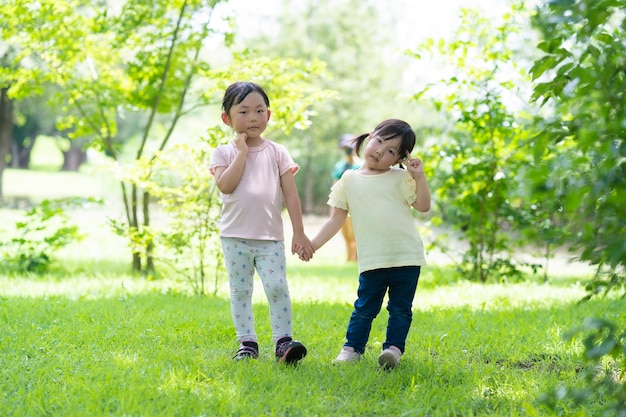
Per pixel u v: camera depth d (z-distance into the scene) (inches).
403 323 197.6
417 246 199.6
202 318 263.1
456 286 388.5
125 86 444.8
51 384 172.2
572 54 123.8
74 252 560.4
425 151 427.2
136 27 427.5
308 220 1093.1
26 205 1079.6
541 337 235.6
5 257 430.9
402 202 201.8
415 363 198.2
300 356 193.5
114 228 367.6
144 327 242.1
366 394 172.6
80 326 240.2
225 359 197.9
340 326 256.5
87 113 487.5
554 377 186.9
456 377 187.2
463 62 406.0
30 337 220.8
